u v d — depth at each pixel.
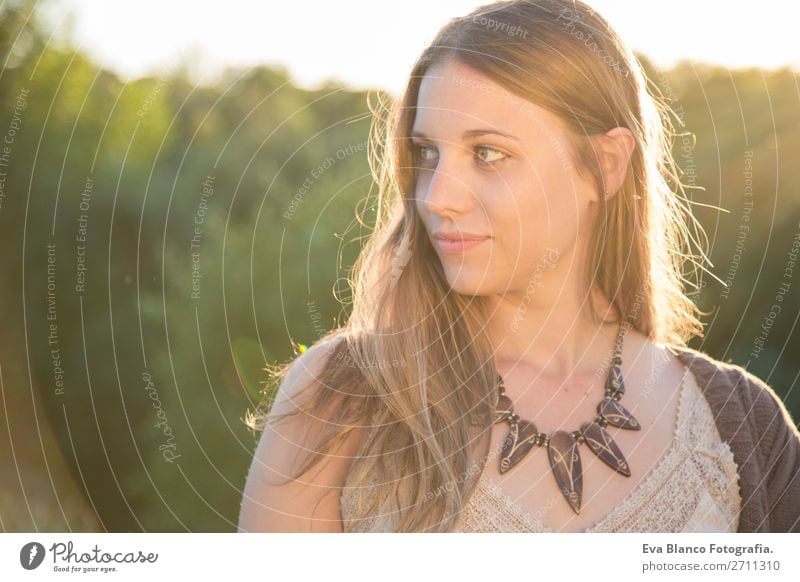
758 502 1.12
